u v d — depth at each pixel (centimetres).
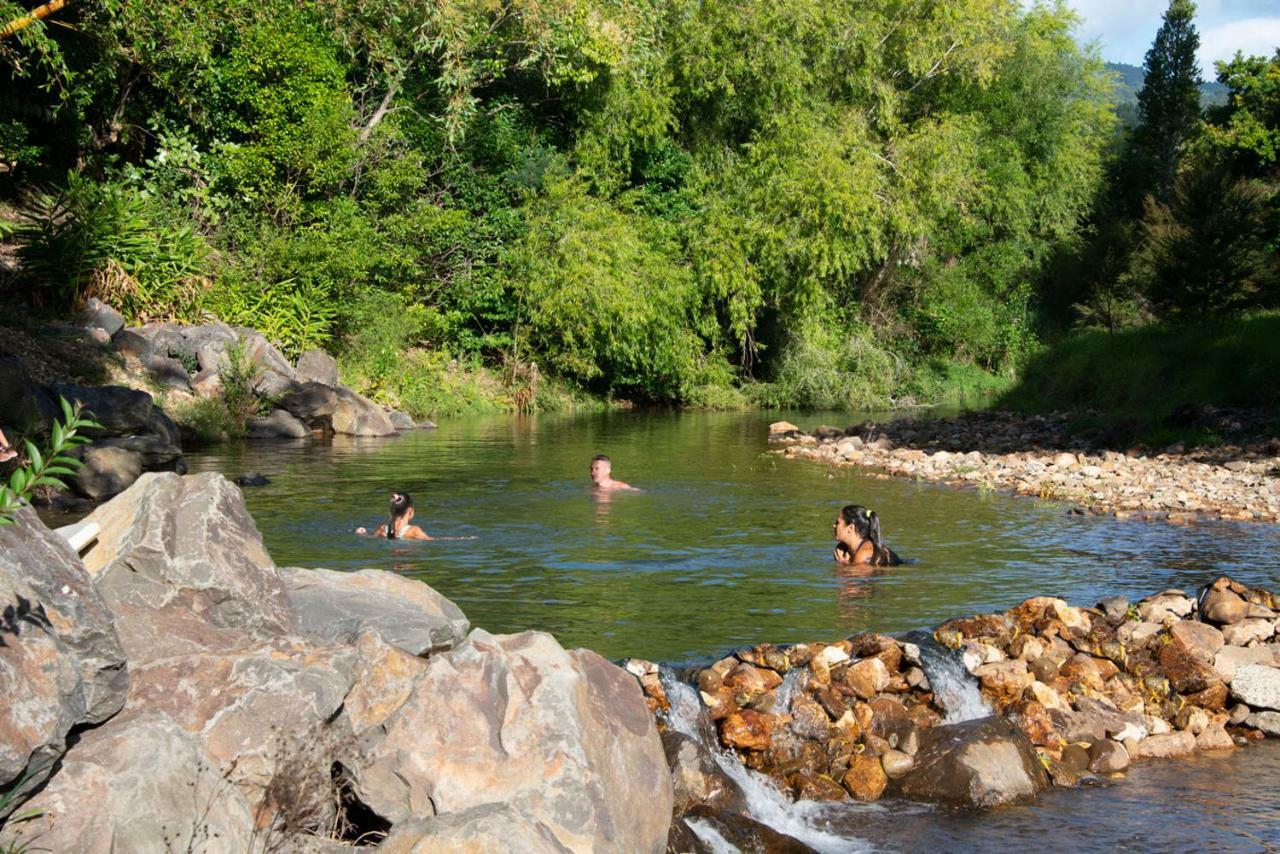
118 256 2348
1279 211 3762
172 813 448
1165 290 3291
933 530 1336
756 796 652
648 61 3453
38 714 423
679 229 3566
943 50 3994
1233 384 2414
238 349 2225
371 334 2805
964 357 4488
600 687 587
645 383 3512
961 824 631
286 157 2755
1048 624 862
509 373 3253
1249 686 797
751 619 895
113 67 2459
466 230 3225
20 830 416
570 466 1839
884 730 716
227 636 577
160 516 595
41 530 494
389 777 516
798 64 3634
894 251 4131
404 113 3166
